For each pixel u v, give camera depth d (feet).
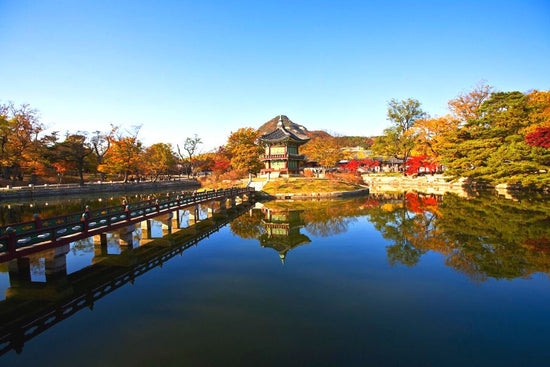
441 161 171.83
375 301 32.73
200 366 21.75
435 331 26.53
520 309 30.78
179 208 74.08
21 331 28.02
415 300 32.91
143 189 226.99
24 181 188.85
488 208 97.81
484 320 28.53
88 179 238.27
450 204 111.24
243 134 216.95
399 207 109.19
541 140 114.11
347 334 25.95
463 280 38.73
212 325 27.78
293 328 27.04
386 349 23.71
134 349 24.26
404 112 229.66
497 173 131.03
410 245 56.44
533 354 23.09
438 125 194.29
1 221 87.04
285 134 195.72
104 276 42.06
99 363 22.63
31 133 164.96
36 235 36.83
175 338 25.68
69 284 39.06
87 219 44.73
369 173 273.33
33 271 43.19
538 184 120.67
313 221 85.66
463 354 23.09
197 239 64.39
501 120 143.84
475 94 178.91
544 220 75.72
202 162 295.07
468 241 58.18
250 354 23.09
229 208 113.80
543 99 143.74
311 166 283.38
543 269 42.32
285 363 21.90
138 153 229.66
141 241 62.08
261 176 199.82
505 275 40.27
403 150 240.12
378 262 46.65
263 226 80.07
